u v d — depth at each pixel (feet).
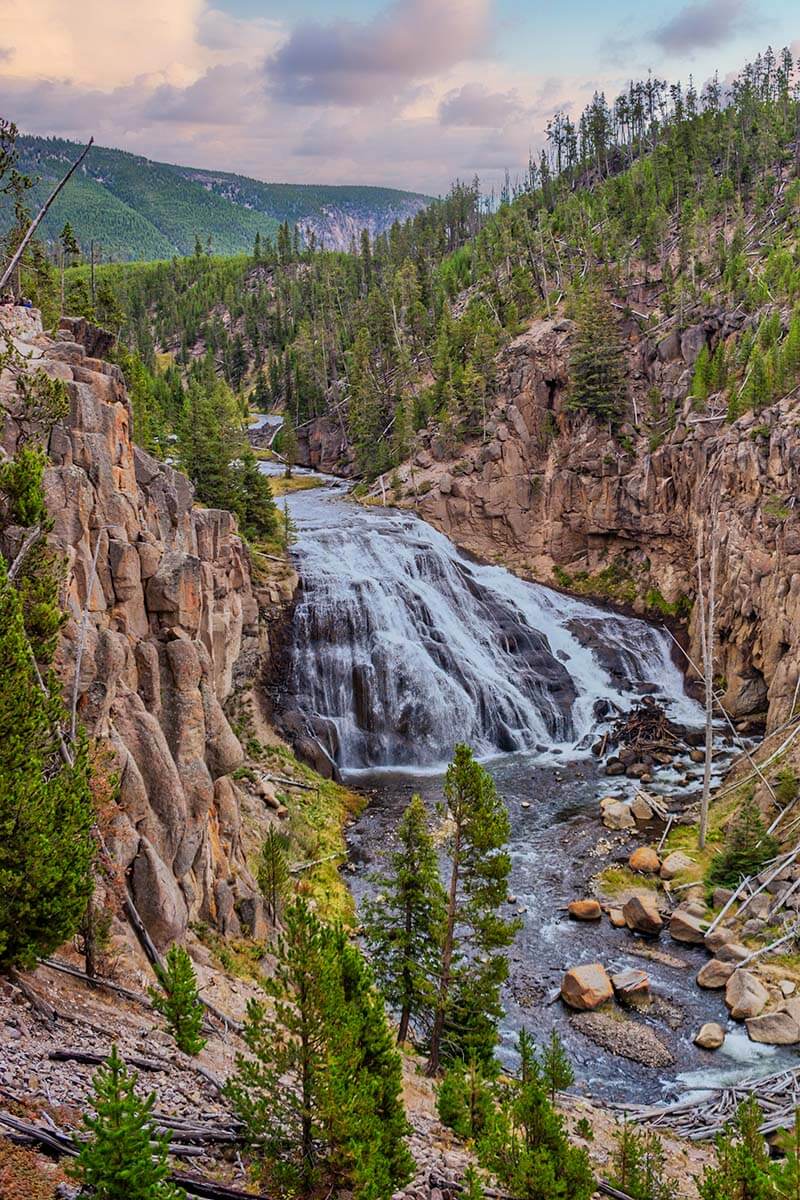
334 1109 53.57
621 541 306.35
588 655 263.90
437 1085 89.71
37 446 103.45
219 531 164.96
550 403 327.88
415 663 230.27
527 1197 66.23
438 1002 97.50
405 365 413.80
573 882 160.15
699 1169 87.61
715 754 213.05
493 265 485.56
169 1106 61.87
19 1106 53.52
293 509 331.57
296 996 55.67
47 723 73.05
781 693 198.80
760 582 230.68
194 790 112.06
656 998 127.03
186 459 257.34
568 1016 123.13
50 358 127.54
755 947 135.23
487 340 351.87
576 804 192.85
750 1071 110.93
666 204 464.65
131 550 111.14
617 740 223.71
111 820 91.91
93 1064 63.36
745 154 480.64
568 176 626.64
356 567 262.06
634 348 336.70
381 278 590.14
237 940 112.98
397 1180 60.80
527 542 321.11
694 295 342.03
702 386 291.17
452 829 176.76
